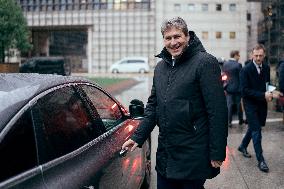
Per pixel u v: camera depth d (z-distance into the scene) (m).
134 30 74.56
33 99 2.18
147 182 4.92
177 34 2.78
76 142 2.52
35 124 2.11
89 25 76.06
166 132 2.88
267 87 5.91
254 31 83.88
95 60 76.25
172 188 3.04
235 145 7.71
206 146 2.84
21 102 2.08
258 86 5.87
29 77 2.52
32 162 1.98
